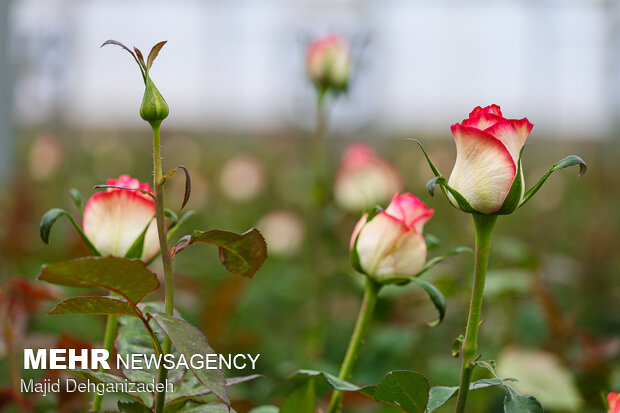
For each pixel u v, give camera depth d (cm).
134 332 68
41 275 59
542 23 904
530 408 64
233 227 301
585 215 372
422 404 67
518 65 909
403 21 972
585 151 841
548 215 361
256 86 977
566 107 888
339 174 163
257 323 189
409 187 383
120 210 70
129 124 899
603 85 863
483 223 67
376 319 148
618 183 425
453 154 417
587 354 118
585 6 883
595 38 877
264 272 227
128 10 942
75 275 59
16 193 206
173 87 974
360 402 96
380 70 829
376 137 766
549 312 127
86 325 129
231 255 64
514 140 66
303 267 228
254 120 976
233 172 329
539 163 638
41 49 643
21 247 168
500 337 141
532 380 109
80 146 665
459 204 66
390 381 67
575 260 279
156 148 61
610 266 236
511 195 65
